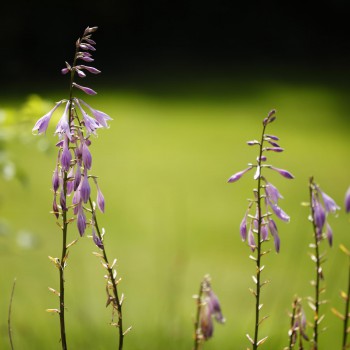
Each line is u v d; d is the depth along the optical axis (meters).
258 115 21.62
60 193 2.03
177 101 23.05
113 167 16.14
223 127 20.05
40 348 4.55
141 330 4.74
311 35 30.44
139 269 9.32
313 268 8.84
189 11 30.47
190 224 12.41
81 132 2.01
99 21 28.70
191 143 18.36
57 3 27.69
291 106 22.83
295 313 2.39
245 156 17.33
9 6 26.64
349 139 19.16
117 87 24.44
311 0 30.86
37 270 8.21
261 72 27.16
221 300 7.81
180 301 6.42
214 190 14.67
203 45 29.52
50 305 6.43
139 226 12.24
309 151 17.98
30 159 15.31
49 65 26.14
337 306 6.16
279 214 2.15
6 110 4.81
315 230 2.31
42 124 2.05
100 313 6.58
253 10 30.77
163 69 26.95
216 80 25.98
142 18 29.75
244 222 2.20
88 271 8.63
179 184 15.07
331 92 24.58
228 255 10.52
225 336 5.27
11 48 26.14
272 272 9.12
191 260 10.16
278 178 15.62
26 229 11.41
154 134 19.05
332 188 15.19
